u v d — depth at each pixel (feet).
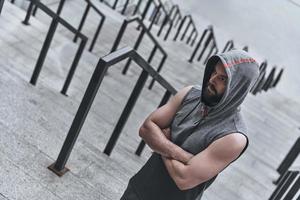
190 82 39.06
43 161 11.38
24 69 20.88
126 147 17.54
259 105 42.63
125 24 27.02
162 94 30.86
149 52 41.27
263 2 65.67
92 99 10.48
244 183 22.09
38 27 28.89
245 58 6.57
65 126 14.80
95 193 11.44
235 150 6.79
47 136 12.98
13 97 14.87
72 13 41.45
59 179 11.03
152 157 8.00
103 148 15.84
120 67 31.19
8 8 28.32
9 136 11.77
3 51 22.17
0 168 10.23
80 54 19.53
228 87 6.48
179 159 7.28
